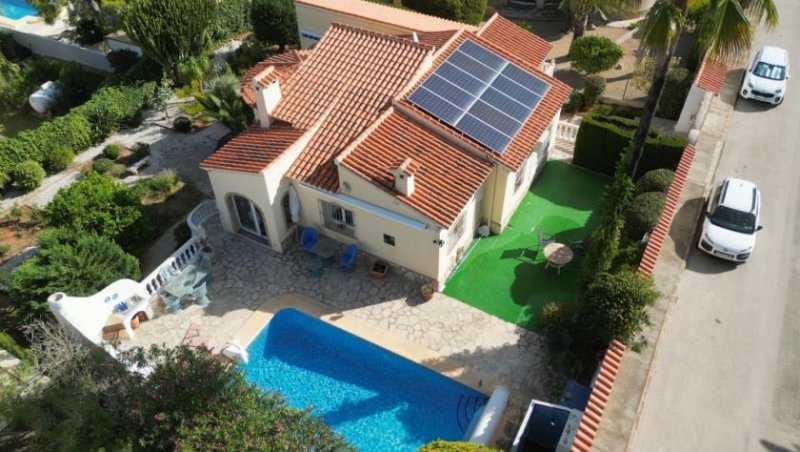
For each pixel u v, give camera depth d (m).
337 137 24.02
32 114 39.09
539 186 28.61
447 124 23.73
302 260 24.89
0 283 23.25
